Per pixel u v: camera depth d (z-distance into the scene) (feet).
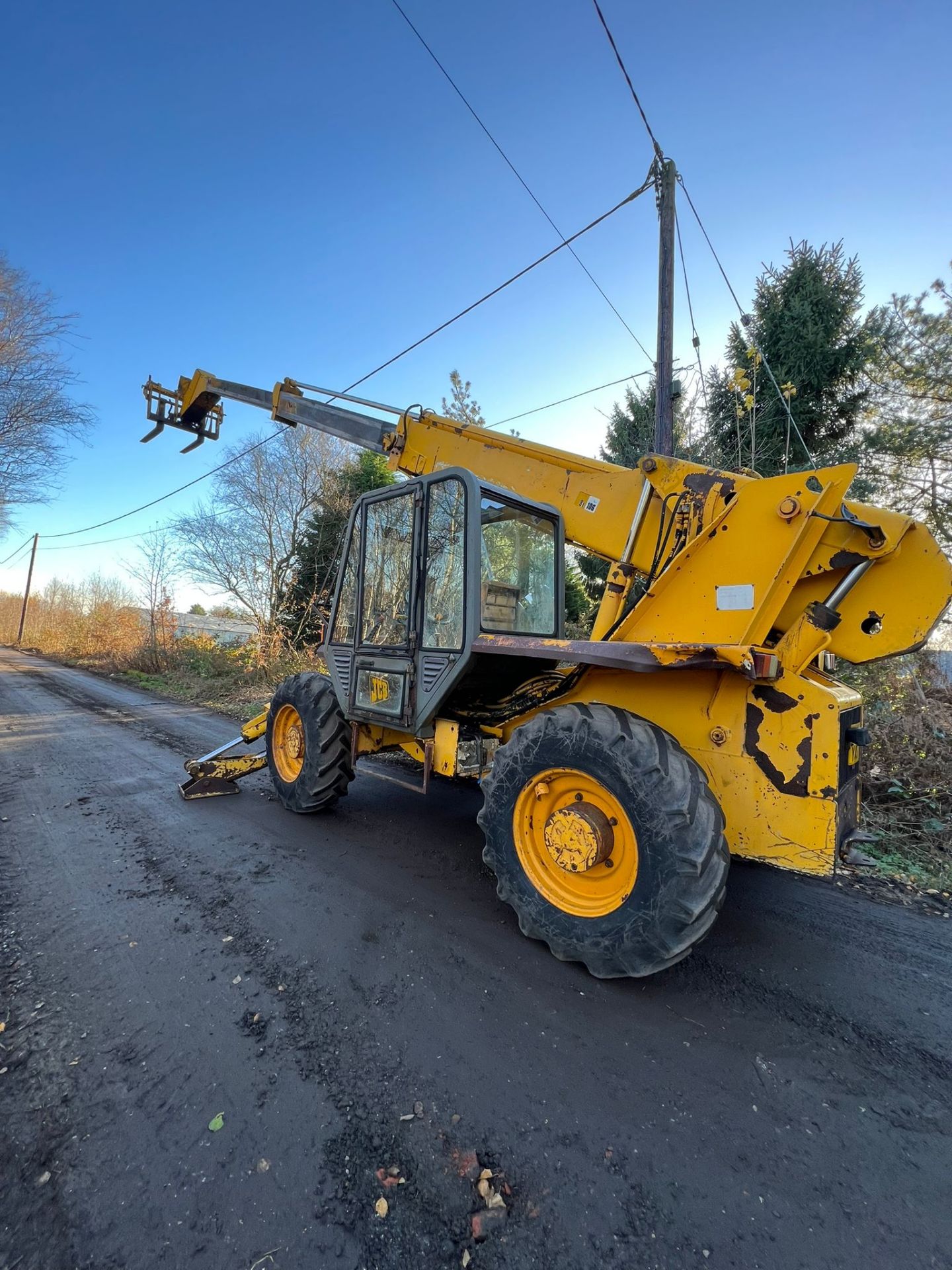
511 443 12.03
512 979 7.61
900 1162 5.05
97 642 65.26
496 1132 5.25
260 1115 5.40
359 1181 4.76
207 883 10.36
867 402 30.63
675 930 6.98
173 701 36.29
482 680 11.41
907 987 7.70
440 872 10.94
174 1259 4.13
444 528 10.67
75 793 16.02
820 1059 6.31
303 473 47.42
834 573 8.17
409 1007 6.99
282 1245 4.26
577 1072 6.02
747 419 29.50
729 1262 4.18
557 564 12.23
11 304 49.44
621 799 7.39
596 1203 4.61
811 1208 4.60
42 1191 4.63
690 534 9.31
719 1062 6.22
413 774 18.40
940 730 16.71
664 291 21.26
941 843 12.96
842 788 7.90
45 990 7.24
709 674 8.11
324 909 9.43
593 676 9.35
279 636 40.27
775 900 10.30
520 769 8.45
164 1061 6.05
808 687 7.37
